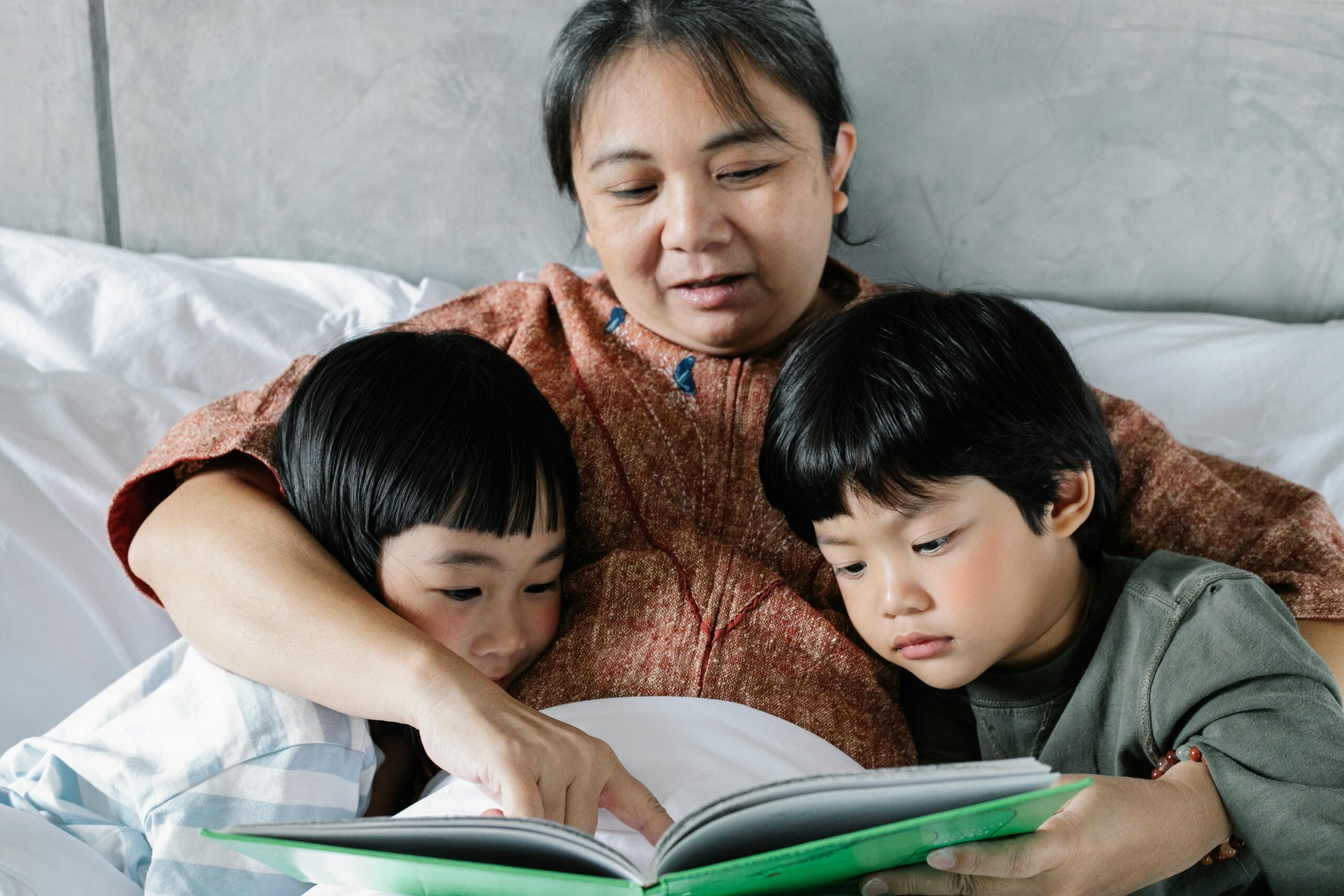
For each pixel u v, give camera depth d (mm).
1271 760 660
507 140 1321
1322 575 823
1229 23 1177
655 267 926
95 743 760
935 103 1246
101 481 978
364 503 780
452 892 548
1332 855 638
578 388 958
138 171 1357
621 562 847
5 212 1382
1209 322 1206
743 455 923
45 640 912
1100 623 800
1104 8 1190
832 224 1037
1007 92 1232
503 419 795
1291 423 1097
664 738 720
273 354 1188
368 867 521
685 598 819
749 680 788
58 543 935
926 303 799
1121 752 747
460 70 1299
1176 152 1227
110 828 733
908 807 480
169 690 773
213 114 1333
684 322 942
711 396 940
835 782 461
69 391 1037
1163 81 1205
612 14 900
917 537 729
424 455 769
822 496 753
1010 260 1293
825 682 811
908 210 1287
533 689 811
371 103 1319
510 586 801
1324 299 1248
